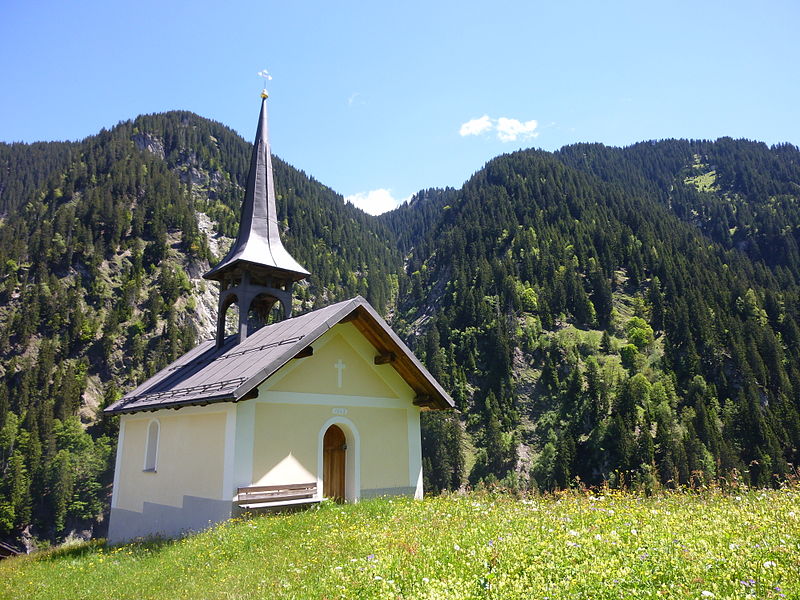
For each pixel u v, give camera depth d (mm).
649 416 115312
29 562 15812
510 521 10109
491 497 14180
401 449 18438
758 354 129250
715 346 134250
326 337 17344
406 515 12250
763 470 91312
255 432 15336
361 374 18094
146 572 10992
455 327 167250
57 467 102562
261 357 15992
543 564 7012
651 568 6422
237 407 15172
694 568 6277
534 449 124188
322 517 13211
